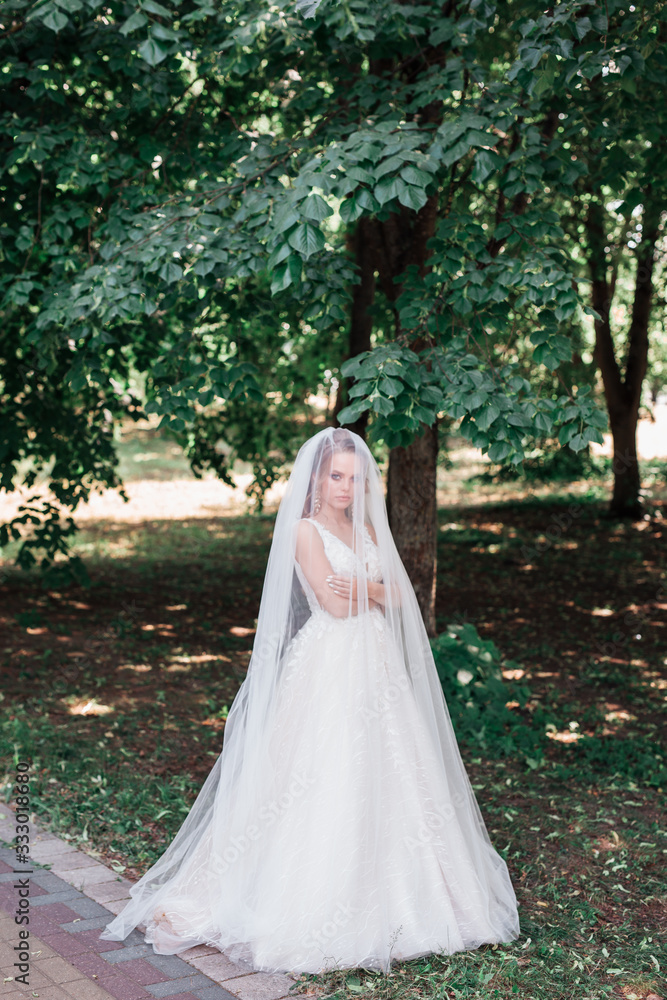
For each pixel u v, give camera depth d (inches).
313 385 446.0
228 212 239.1
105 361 269.6
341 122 209.6
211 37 214.7
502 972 124.1
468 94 223.8
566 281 165.5
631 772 218.7
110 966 123.7
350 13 176.6
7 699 257.8
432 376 167.2
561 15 158.2
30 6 196.7
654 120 193.2
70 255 215.8
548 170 183.6
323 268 188.1
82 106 263.9
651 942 139.9
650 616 400.8
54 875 151.3
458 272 176.9
